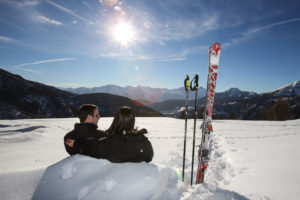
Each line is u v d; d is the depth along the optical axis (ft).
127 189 5.09
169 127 43.78
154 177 5.74
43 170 6.12
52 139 26.07
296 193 6.16
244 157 12.47
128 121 5.83
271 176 8.14
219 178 9.23
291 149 13.56
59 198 4.85
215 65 8.48
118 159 6.07
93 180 5.36
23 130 31.94
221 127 41.81
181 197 6.07
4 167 12.85
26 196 4.96
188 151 17.33
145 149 6.17
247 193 6.51
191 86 8.11
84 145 6.72
